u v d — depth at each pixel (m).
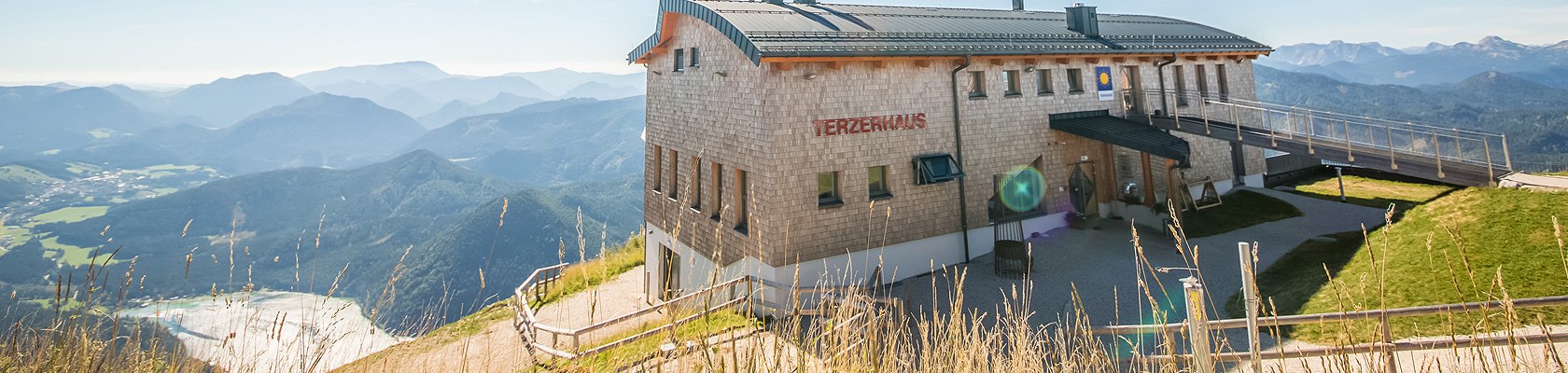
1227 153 19.50
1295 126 14.83
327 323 3.34
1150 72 17.81
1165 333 3.89
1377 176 19.72
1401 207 15.23
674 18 16.45
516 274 114.38
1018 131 15.52
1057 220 16.25
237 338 3.03
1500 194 11.51
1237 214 16.78
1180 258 13.45
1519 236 9.73
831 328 3.46
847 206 13.28
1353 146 13.48
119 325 2.88
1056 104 16.14
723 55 14.09
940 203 14.39
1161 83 17.98
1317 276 11.15
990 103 15.08
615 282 19.14
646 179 18.78
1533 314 7.73
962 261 14.59
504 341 11.63
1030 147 15.73
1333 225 14.77
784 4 16.20
